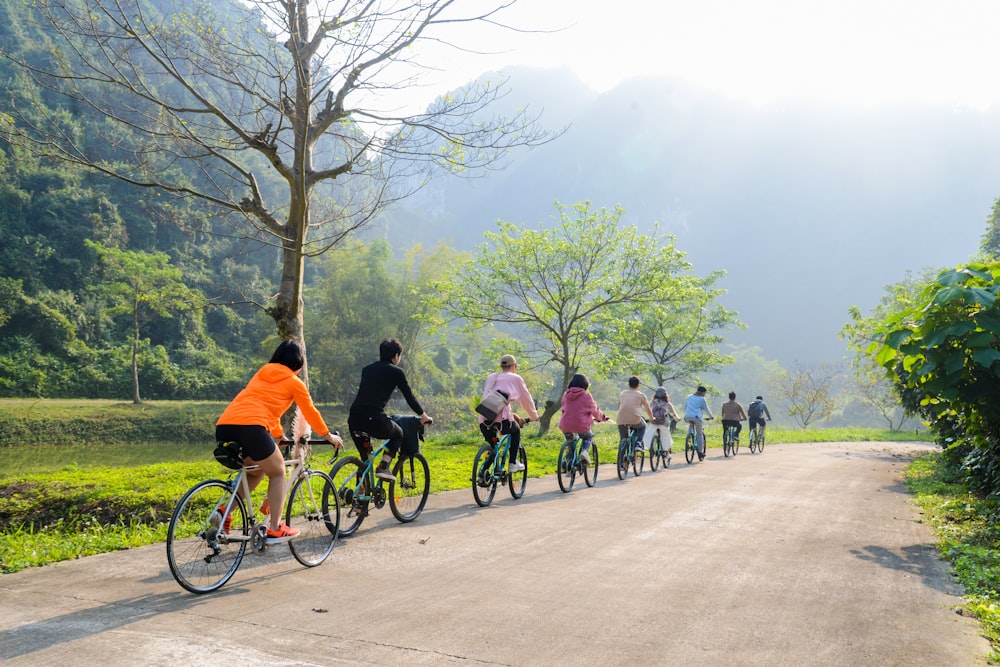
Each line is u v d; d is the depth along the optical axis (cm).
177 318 7838
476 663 371
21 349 6494
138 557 602
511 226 2580
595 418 1084
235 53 1121
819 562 623
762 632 431
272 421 531
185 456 4272
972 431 1011
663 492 1071
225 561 508
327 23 1005
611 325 2733
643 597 498
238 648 382
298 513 574
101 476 1059
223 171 1312
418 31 1041
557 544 667
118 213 8481
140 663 357
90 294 7531
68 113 3462
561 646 399
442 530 725
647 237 2558
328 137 1467
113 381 6619
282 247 1306
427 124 1203
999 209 4431
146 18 1116
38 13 1109
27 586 504
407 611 456
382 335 6281
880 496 1123
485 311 2577
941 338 736
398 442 730
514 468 921
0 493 923
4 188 7612
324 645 391
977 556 646
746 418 2081
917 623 457
